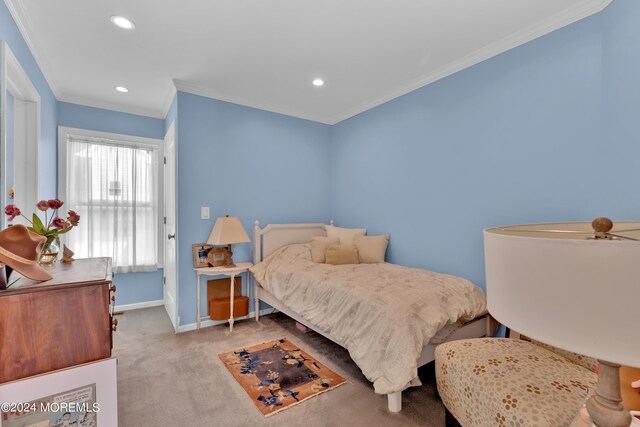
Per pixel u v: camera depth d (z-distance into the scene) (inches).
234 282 130.5
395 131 128.1
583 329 17.3
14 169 87.0
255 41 90.7
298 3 74.0
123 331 116.6
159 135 152.1
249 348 101.3
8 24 68.5
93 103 135.3
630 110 64.0
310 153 157.8
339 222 160.1
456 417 58.1
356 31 85.7
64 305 44.9
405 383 62.7
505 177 90.9
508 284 21.4
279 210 146.9
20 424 40.9
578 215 76.0
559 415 42.4
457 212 104.1
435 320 70.7
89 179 133.4
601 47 71.8
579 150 75.7
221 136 129.4
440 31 85.7
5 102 62.6
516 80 88.2
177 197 118.3
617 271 16.3
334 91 127.4
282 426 63.7
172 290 125.7
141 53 97.1
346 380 81.2
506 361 56.4
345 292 84.5
